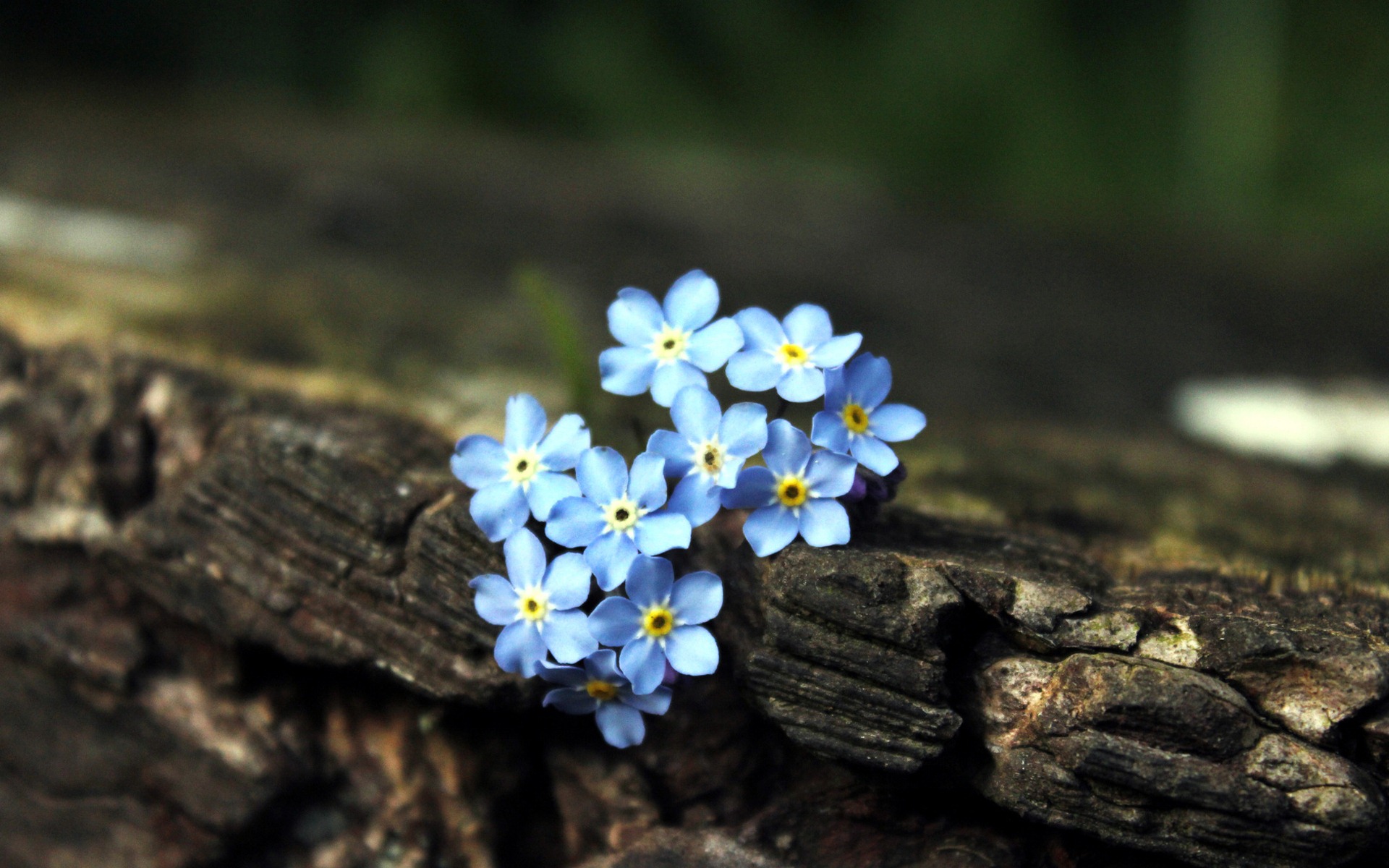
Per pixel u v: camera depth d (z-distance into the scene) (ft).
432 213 1.07
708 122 1.95
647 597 0.50
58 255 0.76
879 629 0.51
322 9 1.90
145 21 1.78
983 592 0.51
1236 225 1.60
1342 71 1.85
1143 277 1.11
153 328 0.66
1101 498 0.62
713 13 1.99
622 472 0.50
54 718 0.59
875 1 2.02
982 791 0.52
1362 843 0.49
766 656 0.51
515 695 0.53
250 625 0.54
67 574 0.59
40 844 0.59
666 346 0.51
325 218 0.95
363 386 0.64
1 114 1.24
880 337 0.86
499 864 0.56
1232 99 1.80
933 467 0.64
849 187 1.44
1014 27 1.93
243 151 1.20
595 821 0.54
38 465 0.59
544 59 1.93
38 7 1.70
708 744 0.54
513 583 0.51
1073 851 0.52
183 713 0.57
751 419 0.50
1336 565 0.58
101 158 1.08
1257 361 0.87
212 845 0.57
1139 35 1.92
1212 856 0.50
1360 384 0.83
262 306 0.71
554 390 0.66
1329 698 0.50
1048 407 0.73
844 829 0.53
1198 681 0.50
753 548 0.51
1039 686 0.51
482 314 0.77
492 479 0.51
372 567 0.54
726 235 1.12
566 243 1.03
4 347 0.62
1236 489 0.64
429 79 1.86
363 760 0.56
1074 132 1.89
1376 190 1.70
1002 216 1.35
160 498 0.57
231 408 0.60
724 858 0.53
